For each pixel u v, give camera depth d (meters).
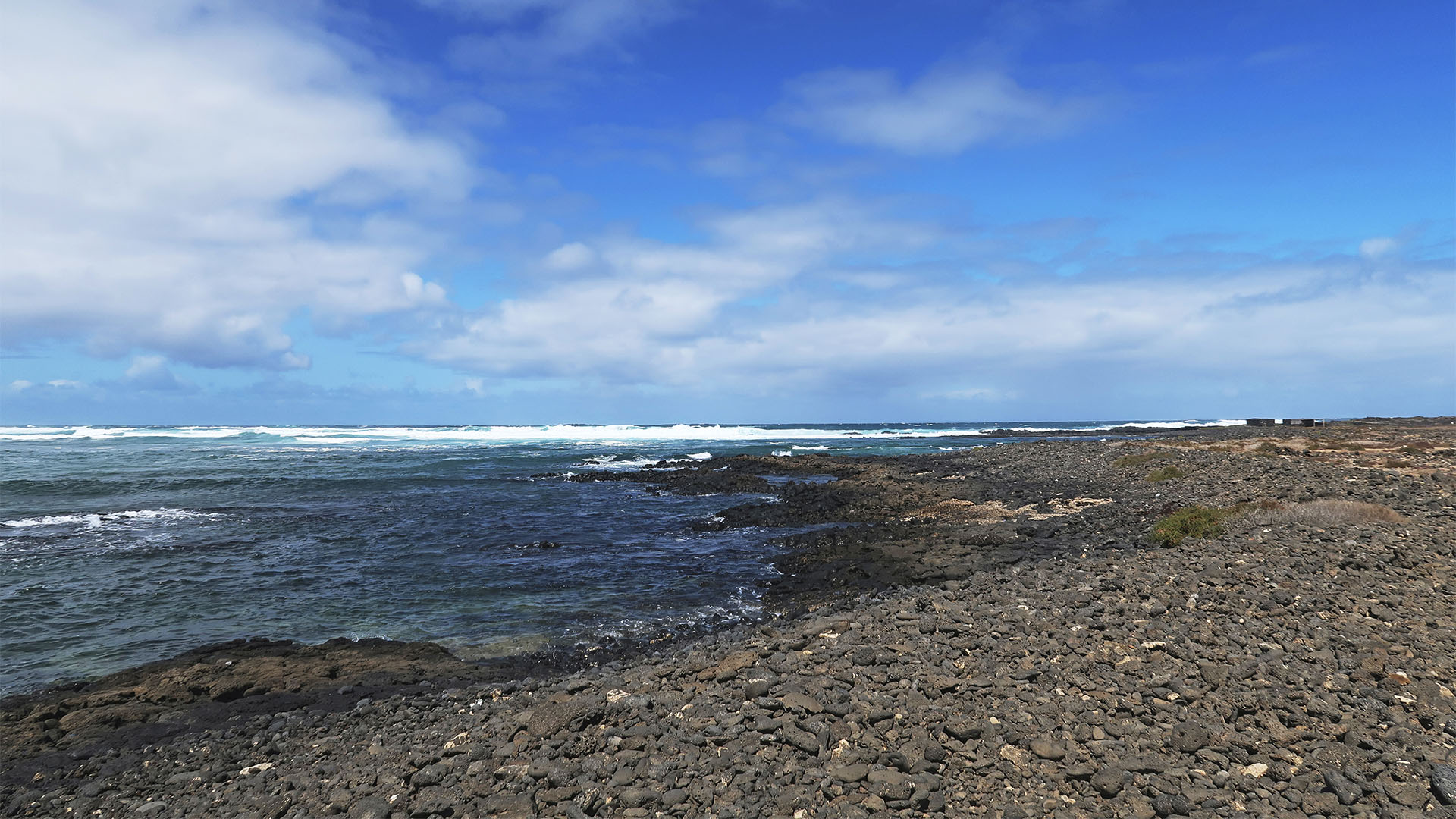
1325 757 6.18
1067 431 120.38
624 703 7.91
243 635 14.77
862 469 46.44
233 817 7.02
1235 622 9.41
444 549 23.03
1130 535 19.22
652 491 38.50
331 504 33.19
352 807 6.63
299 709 10.78
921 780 6.07
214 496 35.47
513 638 14.41
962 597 12.05
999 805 5.78
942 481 37.88
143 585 18.48
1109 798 5.82
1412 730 6.49
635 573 19.80
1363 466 30.48
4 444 74.38
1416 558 11.87
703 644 12.91
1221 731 6.71
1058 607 10.48
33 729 10.23
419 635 14.71
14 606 16.66
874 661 8.70
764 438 103.88
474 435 105.88
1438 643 8.37
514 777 6.68
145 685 11.71
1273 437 57.72
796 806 5.83
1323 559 12.00
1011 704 7.36
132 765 9.15
